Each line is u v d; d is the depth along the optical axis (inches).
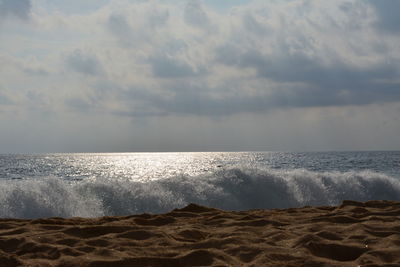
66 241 129.1
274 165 1481.3
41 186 285.4
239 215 195.9
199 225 164.9
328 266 100.7
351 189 392.5
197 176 355.6
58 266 100.1
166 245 124.7
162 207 303.3
